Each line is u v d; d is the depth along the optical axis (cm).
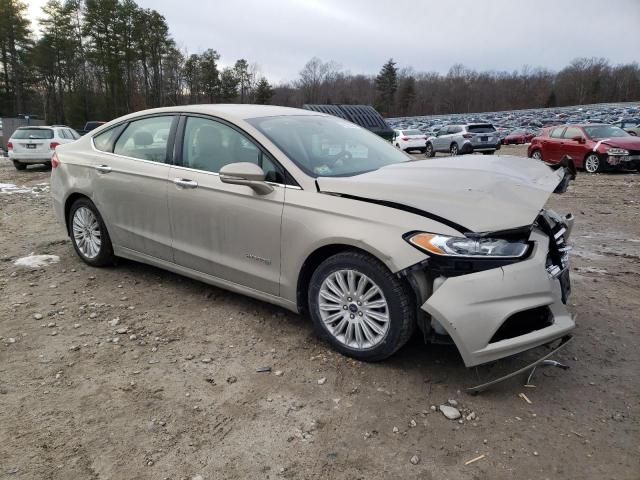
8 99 6438
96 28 5641
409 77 11912
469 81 12725
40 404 281
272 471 232
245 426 262
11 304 418
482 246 271
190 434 256
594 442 248
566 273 325
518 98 12100
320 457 240
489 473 229
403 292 292
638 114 6644
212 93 7731
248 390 294
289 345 346
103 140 483
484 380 300
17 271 499
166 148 419
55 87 6538
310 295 334
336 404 280
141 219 436
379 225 295
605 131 1550
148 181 422
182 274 422
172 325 378
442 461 237
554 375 307
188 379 306
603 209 877
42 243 609
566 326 282
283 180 344
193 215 391
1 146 2747
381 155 410
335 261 316
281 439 253
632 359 326
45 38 6088
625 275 496
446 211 282
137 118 456
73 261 531
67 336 361
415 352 333
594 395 287
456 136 2483
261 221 348
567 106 11606
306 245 324
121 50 5756
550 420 265
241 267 369
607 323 380
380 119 1259
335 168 361
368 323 312
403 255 283
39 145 1580
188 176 394
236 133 375
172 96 7106
